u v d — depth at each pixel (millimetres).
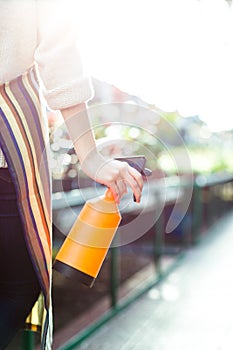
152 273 4312
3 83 1007
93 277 1126
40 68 1053
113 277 3271
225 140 9992
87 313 3227
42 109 1061
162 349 2785
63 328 2953
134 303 3584
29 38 1025
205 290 3982
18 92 1015
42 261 1000
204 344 2883
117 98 4637
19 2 1003
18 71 1024
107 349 2719
